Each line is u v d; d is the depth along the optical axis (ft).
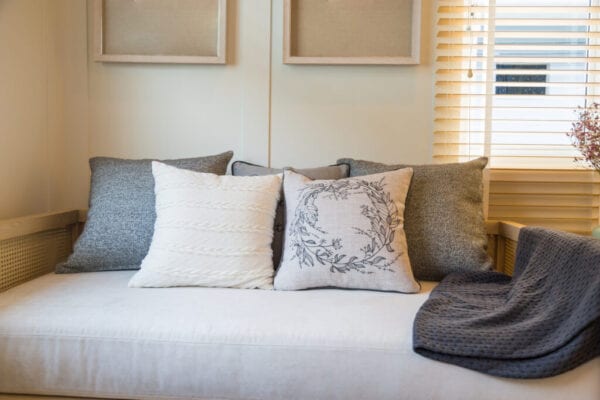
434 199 5.92
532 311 4.27
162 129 7.32
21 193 6.44
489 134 6.98
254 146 7.25
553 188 7.07
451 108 7.04
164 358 4.15
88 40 7.26
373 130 7.21
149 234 5.95
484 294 4.99
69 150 7.34
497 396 3.86
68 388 4.24
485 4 6.90
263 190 5.80
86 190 7.39
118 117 7.32
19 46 6.33
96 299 4.74
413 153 7.20
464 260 5.70
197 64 7.24
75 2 7.20
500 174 7.07
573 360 3.75
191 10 7.17
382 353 4.01
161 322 4.25
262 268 5.43
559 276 4.33
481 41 6.95
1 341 4.23
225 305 4.65
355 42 7.14
